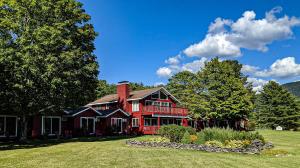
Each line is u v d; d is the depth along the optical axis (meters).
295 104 62.12
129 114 47.19
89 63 31.67
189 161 15.93
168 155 18.33
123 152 19.89
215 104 42.62
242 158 17.44
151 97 48.16
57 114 36.00
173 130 24.94
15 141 31.17
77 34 30.36
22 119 28.94
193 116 47.62
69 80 28.36
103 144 26.52
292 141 30.88
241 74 66.44
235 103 42.31
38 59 25.95
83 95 31.69
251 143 21.80
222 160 16.44
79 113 39.62
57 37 26.84
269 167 14.44
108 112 44.38
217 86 43.59
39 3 28.20
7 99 26.09
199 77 46.00
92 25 32.66
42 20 28.64
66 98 30.03
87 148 22.75
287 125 61.34
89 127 41.06
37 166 14.07
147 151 20.53
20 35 27.39
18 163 15.00
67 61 27.81
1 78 24.05
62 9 29.47
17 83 25.14
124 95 48.53
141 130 45.56
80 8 31.80
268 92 63.28
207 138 22.61
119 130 45.03
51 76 26.52
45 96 27.69
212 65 44.66
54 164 14.64
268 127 62.78
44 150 21.39
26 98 27.05
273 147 23.73
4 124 32.75
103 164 14.68
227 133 22.45
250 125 58.34
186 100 51.41
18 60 25.20
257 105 64.62
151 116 47.00
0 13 27.61
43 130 35.97
